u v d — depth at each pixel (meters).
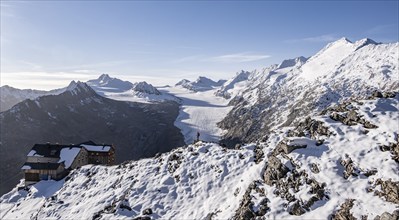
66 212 57.47
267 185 38.91
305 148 39.91
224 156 53.16
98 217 50.16
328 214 30.05
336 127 41.59
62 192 67.88
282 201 34.97
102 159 100.69
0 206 74.19
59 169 85.88
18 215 65.50
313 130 43.81
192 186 49.53
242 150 52.47
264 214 34.53
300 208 32.53
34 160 92.44
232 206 39.44
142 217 45.62
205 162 53.94
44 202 66.56
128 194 53.19
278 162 39.75
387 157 33.03
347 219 28.45
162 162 60.66
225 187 45.53
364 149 35.56
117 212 49.19
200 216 41.69
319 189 33.25
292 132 47.97
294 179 36.47
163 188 51.81
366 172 32.62
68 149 96.00
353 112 42.66
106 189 60.19
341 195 31.42
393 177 30.09
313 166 36.56
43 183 79.94
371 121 39.53
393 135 35.25
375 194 29.80
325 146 39.12
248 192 39.66
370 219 27.11
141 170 61.12
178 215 44.03
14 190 81.62
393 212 25.92
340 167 34.91
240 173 46.94
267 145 48.94
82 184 68.19
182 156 58.72
